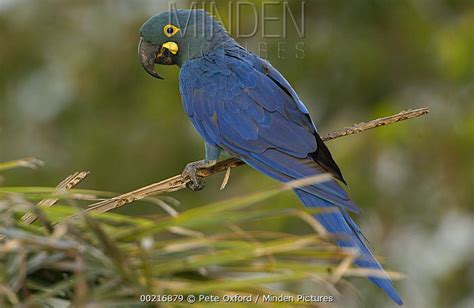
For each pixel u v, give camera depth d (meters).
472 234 13.51
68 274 4.93
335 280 4.62
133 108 14.37
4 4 14.70
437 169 13.78
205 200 13.88
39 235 4.88
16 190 4.96
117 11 14.57
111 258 4.54
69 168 14.12
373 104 14.50
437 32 14.48
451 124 13.91
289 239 4.65
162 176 14.09
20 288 4.74
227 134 8.60
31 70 14.55
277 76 8.83
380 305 12.41
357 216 13.46
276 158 8.21
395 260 13.27
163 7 14.21
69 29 14.58
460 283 13.24
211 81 8.82
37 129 14.35
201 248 4.82
